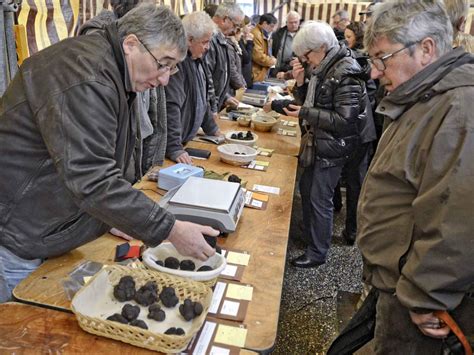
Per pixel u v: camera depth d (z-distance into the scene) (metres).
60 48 1.25
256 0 7.60
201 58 2.67
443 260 1.02
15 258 1.35
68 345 1.03
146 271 1.22
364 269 1.38
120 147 1.37
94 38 1.27
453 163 1.02
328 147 2.67
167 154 2.41
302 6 7.55
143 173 2.32
